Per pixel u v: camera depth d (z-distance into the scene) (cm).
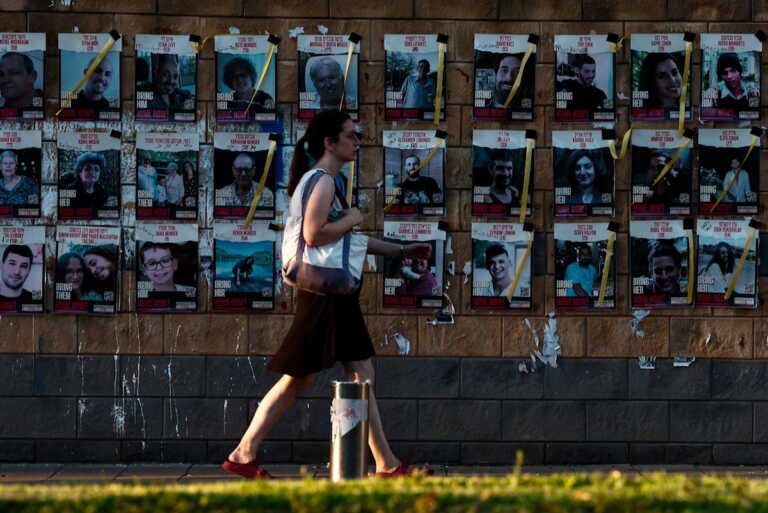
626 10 2545
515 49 2539
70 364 2536
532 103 2542
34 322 2538
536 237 2547
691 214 2552
